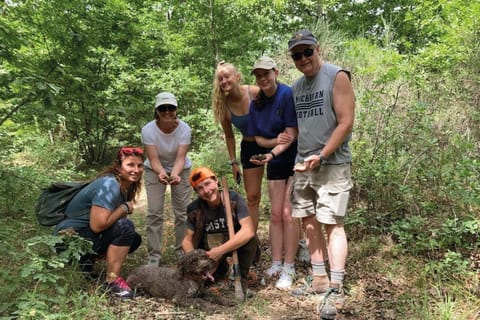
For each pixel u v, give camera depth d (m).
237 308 3.20
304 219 3.43
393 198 4.66
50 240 3.03
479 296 3.17
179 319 2.98
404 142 5.13
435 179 4.64
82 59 6.71
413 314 3.01
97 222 3.25
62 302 2.88
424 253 3.92
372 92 5.15
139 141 9.55
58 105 5.44
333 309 2.89
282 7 10.73
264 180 6.02
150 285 3.29
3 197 4.90
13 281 2.96
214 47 10.19
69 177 6.93
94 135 8.75
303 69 3.11
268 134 3.71
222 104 3.83
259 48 10.27
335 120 3.12
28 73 4.25
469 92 5.82
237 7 9.91
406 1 11.72
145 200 6.45
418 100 5.45
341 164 3.12
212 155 7.66
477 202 3.91
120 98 7.86
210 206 3.48
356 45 7.07
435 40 8.65
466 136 5.23
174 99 3.79
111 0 7.58
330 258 3.22
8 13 5.65
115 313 3.00
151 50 9.57
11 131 7.71
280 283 3.60
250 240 3.41
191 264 3.11
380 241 4.22
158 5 10.52
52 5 6.34
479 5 6.09
